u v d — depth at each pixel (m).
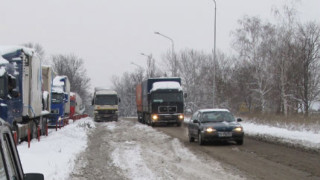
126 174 14.03
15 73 21.75
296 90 50.84
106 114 60.38
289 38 52.31
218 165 15.99
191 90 84.00
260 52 57.25
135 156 18.86
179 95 44.75
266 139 26.44
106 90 62.00
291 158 17.75
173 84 45.34
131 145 24.14
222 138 23.41
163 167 15.53
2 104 18.91
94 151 20.89
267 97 56.22
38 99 26.19
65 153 18.80
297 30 52.25
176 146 23.47
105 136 31.20
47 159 16.36
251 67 57.69
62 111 39.81
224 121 24.75
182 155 19.25
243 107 58.78
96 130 38.69
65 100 44.56
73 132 32.41
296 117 36.41
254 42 57.88
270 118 38.78
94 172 14.45
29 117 24.09
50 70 31.48
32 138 26.09
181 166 15.80
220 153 19.95
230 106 60.03
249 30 58.12
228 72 75.00
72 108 57.88
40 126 28.36
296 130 30.67
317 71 50.69
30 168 13.98
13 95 19.77
